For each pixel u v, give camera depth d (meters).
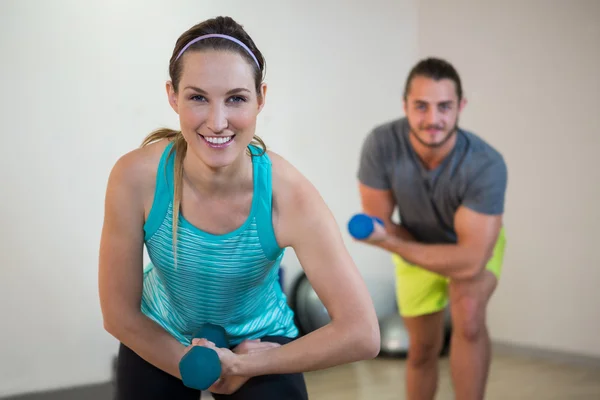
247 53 1.14
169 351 1.34
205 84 1.11
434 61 2.38
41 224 3.22
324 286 1.28
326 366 1.30
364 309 1.28
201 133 1.14
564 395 3.02
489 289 2.45
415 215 2.54
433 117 2.33
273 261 1.36
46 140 3.21
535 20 3.71
